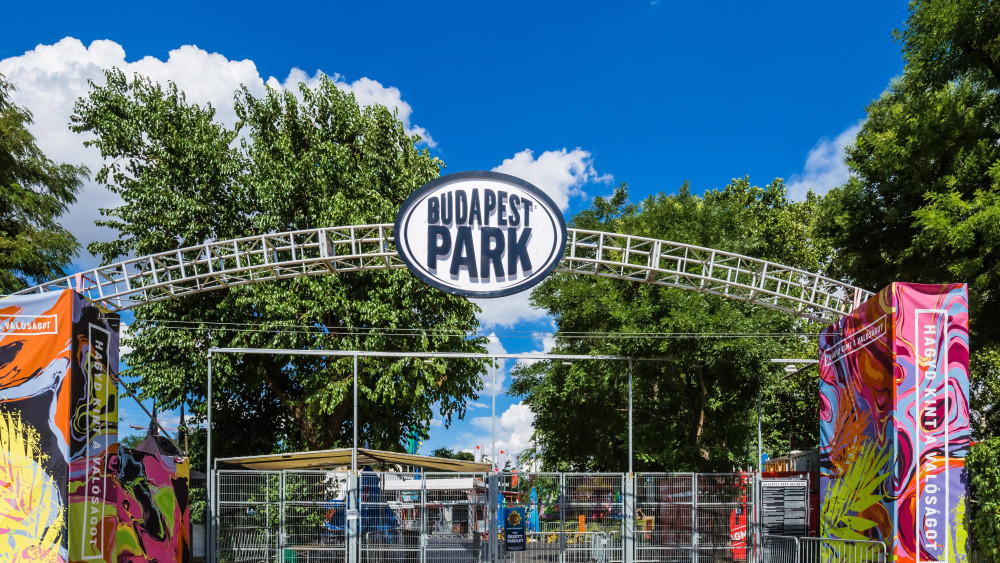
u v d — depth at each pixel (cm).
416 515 1934
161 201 2422
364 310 2395
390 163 2633
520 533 1836
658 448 2705
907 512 1120
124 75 2572
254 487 1920
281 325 2361
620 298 2339
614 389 2644
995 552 1090
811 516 1916
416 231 1570
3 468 1061
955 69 1745
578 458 2998
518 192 1588
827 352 1477
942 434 1129
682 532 1864
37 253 2472
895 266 2064
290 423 2834
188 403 2603
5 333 1078
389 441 2723
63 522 1055
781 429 3506
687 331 2038
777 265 1708
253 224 2500
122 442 1403
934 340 1144
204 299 2492
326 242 1655
